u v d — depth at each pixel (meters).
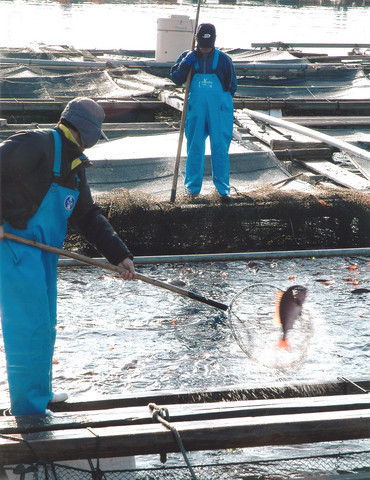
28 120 27.00
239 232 15.91
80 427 6.65
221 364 9.99
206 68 16.14
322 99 30.62
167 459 7.51
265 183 18.67
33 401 6.91
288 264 14.95
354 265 15.01
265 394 8.66
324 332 11.14
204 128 16.48
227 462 7.45
